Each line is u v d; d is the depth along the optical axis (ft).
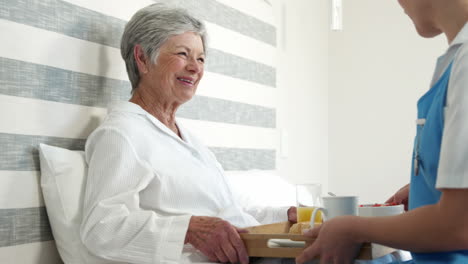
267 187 7.35
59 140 5.17
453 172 2.68
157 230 4.33
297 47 10.63
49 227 4.99
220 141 7.77
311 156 11.21
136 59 5.76
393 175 11.48
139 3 6.38
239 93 8.32
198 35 5.98
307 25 11.10
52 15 5.14
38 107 4.96
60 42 5.21
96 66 5.65
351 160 11.87
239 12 8.40
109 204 4.54
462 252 2.95
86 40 5.53
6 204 4.61
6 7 4.69
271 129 9.35
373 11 11.82
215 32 7.76
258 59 8.94
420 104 3.29
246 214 5.90
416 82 11.33
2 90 4.64
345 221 3.12
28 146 4.84
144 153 5.08
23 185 4.77
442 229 2.75
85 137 5.47
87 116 5.51
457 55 2.85
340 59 12.07
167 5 5.92
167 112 5.88
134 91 5.92
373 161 11.67
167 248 4.26
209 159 5.92
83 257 4.69
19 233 4.71
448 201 2.72
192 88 5.89
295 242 4.26
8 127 4.67
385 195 11.54
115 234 4.38
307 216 4.85
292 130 10.35
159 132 5.45
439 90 3.05
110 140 4.87
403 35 11.50
